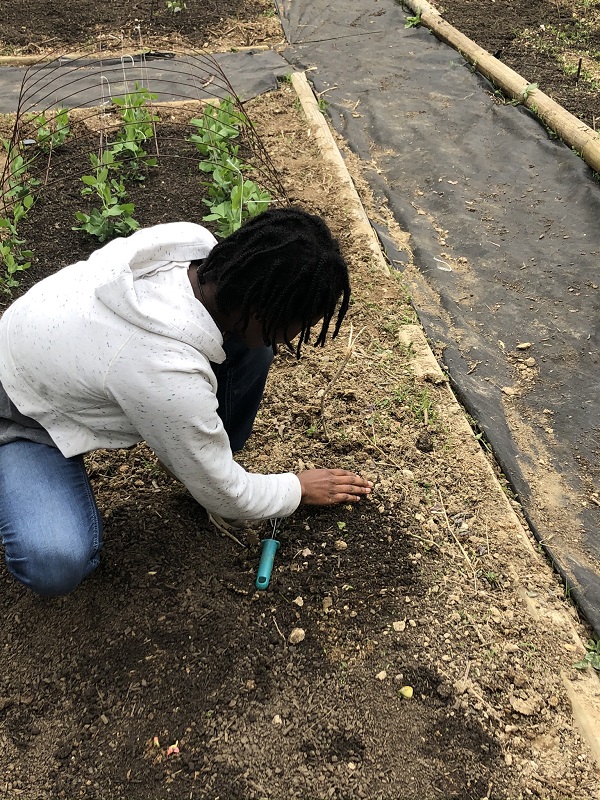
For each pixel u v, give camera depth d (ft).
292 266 5.56
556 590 8.13
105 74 20.02
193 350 5.79
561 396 10.65
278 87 19.03
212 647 7.30
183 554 8.11
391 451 9.54
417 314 11.90
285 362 10.82
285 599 7.73
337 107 17.99
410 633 7.52
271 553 7.94
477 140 16.47
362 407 10.14
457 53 20.18
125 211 13.35
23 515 6.57
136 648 7.31
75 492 6.90
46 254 13.23
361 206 14.26
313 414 10.01
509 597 7.98
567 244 13.35
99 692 7.02
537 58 20.38
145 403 5.69
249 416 8.59
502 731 6.86
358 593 7.83
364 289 12.21
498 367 11.10
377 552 8.23
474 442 9.73
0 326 6.58
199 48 21.68
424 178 15.44
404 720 6.86
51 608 7.67
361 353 11.04
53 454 6.85
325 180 15.02
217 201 14.42
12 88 19.25
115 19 23.58
